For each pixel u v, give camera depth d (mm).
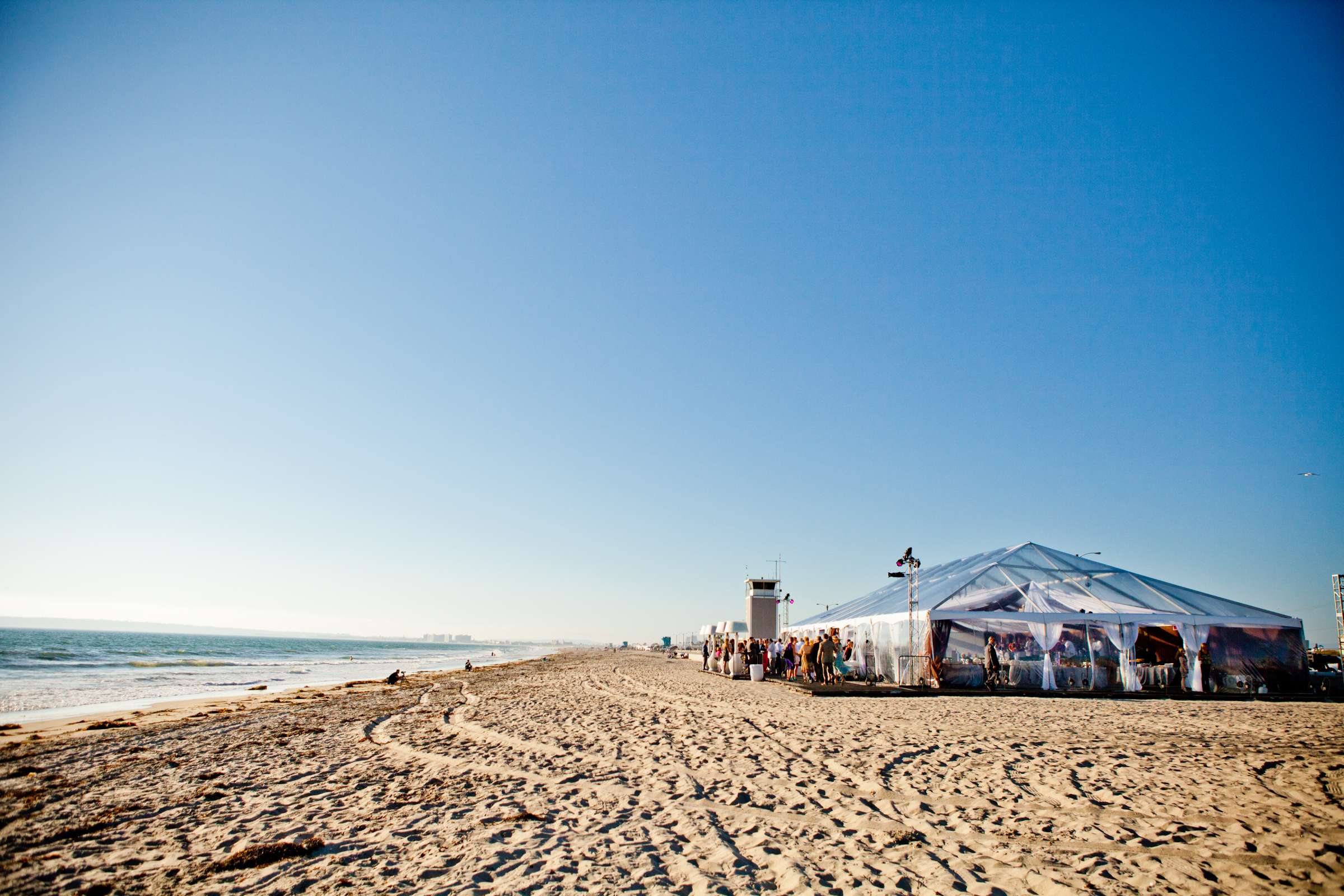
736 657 30000
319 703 20016
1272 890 4820
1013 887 4973
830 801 7375
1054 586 24391
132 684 27812
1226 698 19984
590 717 14859
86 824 6738
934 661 21953
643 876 5250
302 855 5805
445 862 5551
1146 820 6535
